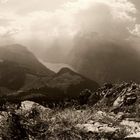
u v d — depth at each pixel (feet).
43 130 28.48
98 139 28.99
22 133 27.58
